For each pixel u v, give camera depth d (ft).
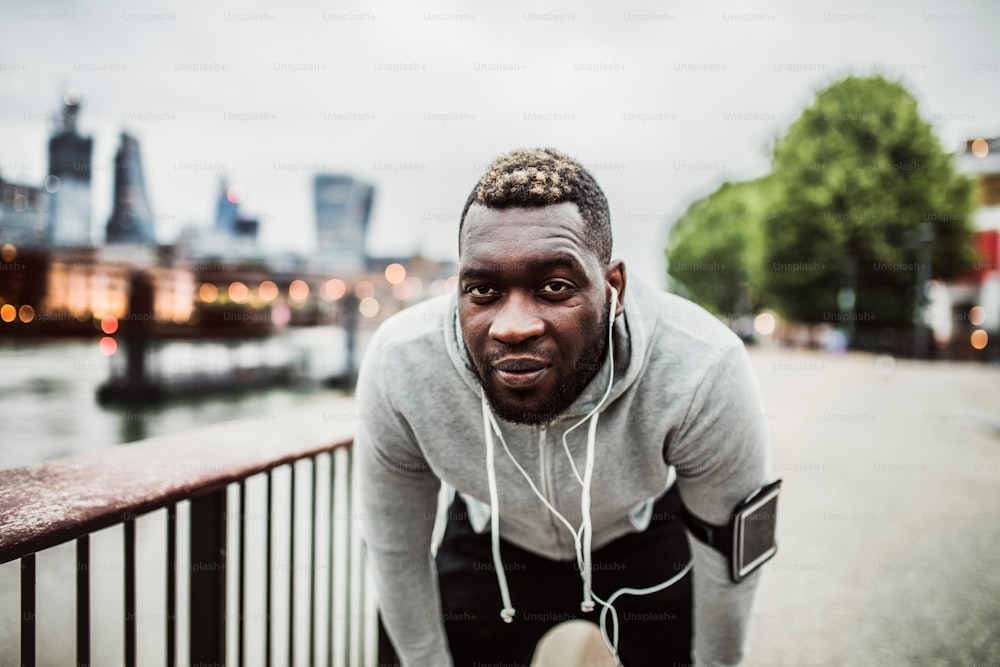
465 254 2.60
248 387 36.19
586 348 2.68
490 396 2.74
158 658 7.13
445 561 4.39
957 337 89.20
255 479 12.93
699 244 145.69
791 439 21.59
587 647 6.79
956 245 80.07
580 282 2.56
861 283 82.94
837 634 8.18
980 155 70.69
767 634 8.20
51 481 3.33
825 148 81.10
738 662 3.99
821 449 19.92
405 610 3.90
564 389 2.67
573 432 3.23
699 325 3.28
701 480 3.45
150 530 11.13
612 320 2.93
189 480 3.55
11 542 2.58
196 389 34.17
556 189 2.52
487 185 2.60
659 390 3.19
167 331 45.39
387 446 3.51
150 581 9.16
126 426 24.64
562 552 4.05
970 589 9.52
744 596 3.72
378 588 3.90
